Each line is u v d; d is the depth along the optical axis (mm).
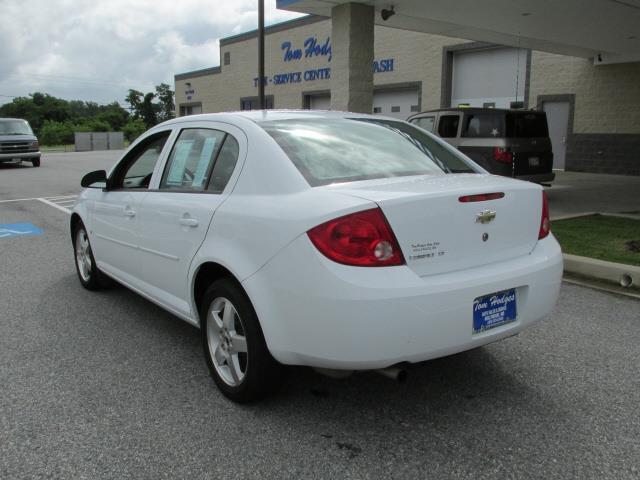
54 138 72125
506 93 20688
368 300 2680
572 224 8602
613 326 4660
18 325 4789
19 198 14086
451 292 2850
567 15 12414
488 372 3816
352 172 3328
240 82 35000
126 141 77875
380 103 25578
